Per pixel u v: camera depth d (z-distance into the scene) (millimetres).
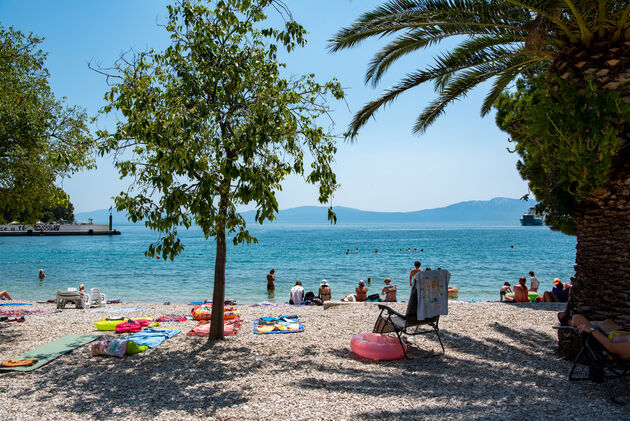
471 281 26188
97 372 6070
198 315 10812
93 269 32969
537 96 8609
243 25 7801
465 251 55938
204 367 6293
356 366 6285
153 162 7504
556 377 5512
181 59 7625
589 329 5219
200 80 7582
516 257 45219
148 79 7133
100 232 114938
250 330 9062
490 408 4500
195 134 6598
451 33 7824
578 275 6195
